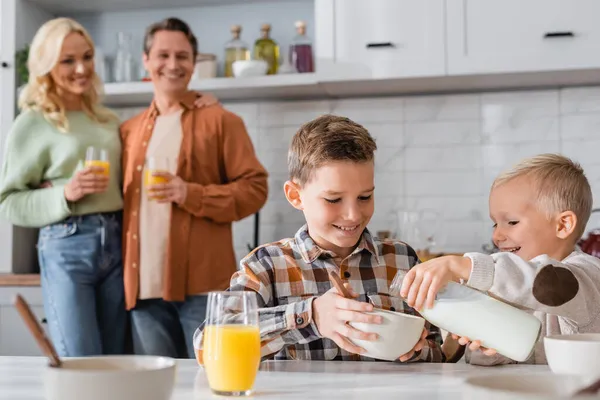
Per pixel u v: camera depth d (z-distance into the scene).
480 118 3.46
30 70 2.77
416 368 1.22
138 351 2.69
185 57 2.78
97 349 2.63
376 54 3.20
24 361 1.28
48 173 2.74
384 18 3.20
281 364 1.28
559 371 1.02
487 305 1.13
